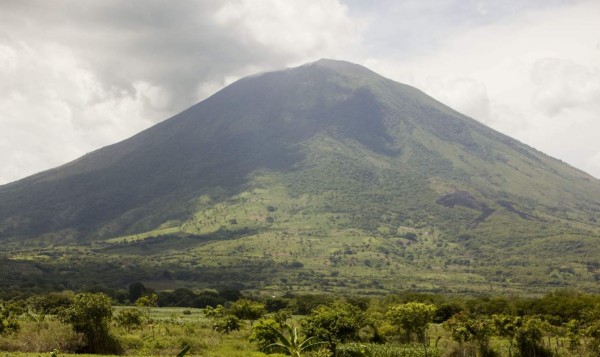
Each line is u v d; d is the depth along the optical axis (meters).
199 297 172.12
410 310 85.50
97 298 66.00
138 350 67.50
